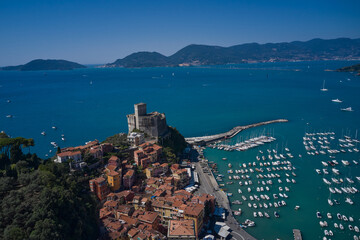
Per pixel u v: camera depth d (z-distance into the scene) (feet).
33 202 307.99
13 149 424.46
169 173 510.58
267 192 465.06
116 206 384.88
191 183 486.38
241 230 367.25
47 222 282.36
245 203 433.07
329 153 633.20
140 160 510.99
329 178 510.58
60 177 391.65
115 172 441.68
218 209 408.67
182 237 321.73
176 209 372.58
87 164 460.96
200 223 359.66
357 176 514.27
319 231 368.07
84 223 338.95
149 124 630.33
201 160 602.85
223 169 562.66
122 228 340.59
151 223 353.92
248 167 570.87
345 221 386.11
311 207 420.36
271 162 587.27
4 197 314.14
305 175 524.93
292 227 376.27
